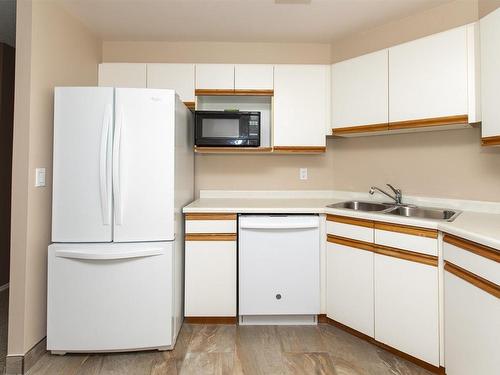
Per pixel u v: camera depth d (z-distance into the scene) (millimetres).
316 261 2209
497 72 1602
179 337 2078
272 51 2779
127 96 1852
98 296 1829
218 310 2217
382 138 2533
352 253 2041
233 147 2449
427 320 1682
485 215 1877
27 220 1746
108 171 1840
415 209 2217
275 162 2861
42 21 1877
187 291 2207
